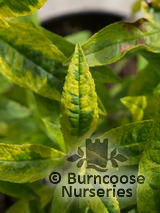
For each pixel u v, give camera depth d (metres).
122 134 0.42
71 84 0.40
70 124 0.41
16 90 0.67
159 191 0.41
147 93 0.50
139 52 0.46
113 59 0.42
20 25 0.42
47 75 0.43
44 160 0.42
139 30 0.43
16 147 0.41
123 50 0.42
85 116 0.41
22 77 0.43
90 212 0.44
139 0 0.50
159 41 0.43
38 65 0.43
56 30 1.07
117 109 0.57
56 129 0.45
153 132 0.41
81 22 1.07
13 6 0.40
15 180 0.41
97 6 1.17
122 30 0.42
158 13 0.43
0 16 0.40
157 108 0.45
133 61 1.07
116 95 0.61
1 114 0.63
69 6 1.17
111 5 1.17
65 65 0.42
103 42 0.42
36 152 0.42
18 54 0.43
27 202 0.49
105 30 0.42
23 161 0.41
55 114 0.45
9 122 0.62
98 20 1.08
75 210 0.45
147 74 0.51
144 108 0.45
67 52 0.45
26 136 0.59
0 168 0.41
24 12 0.40
